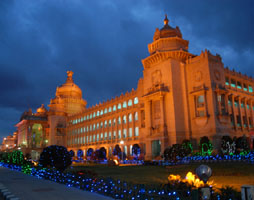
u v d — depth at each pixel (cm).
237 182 2056
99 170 3769
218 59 5722
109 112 8625
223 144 4697
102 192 1556
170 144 5375
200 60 5547
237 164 3600
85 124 10006
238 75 6378
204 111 5238
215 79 5416
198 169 1398
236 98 5972
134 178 2502
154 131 5788
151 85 6159
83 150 9894
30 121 11294
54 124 11238
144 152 6500
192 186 1342
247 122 6072
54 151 2778
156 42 6316
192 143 5344
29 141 11094
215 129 4981
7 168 4634
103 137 8744
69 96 12269
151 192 1338
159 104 5834
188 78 5769
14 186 1928
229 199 1155
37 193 1591
